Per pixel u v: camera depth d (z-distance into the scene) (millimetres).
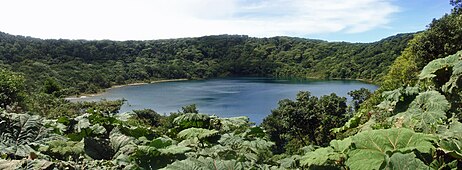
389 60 111250
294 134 46156
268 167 2830
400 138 2354
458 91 3486
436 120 2975
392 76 30266
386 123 3436
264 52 165500
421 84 4086
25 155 2920
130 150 3262
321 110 43719
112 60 127812
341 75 124938
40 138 3234
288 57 158500
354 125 4254
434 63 3955
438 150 2279
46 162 2658
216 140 3561
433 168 2076
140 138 3766
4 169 2494
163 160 2936
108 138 3830
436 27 26625
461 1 29031
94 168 2861
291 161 2924
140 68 126438
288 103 45312
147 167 2895
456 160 2158
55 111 21078
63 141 3334
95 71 106562
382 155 2254
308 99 45938
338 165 2512
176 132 4285
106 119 4270
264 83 117750
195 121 4199
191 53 155250
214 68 147625
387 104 3750
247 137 3631
